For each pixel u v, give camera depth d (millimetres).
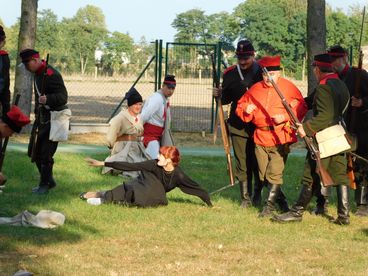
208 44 21750
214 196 12070
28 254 8234
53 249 8453
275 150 10539
